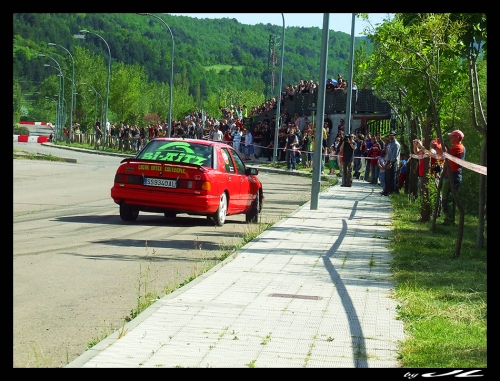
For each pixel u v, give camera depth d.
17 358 6.52
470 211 20.39
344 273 10.76
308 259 11.99
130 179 16.39
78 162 46.22
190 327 7.42
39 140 98.31
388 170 27.42
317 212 20.23
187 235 15.11
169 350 6.62
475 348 6.88
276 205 23.03
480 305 8.77
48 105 166.75
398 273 10.78
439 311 8.39
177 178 16.22
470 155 20.20
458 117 20.00
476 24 12.95
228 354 6.55
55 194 23.56
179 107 137.25
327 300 8.87
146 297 8.71
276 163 46.81
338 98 48.53
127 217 16.94
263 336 7.16
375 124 46.44
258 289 9.41
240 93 132.88
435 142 16.67
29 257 11.70
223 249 13.27
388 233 15.95
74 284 9.83
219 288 9.41
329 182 35.00
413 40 14.55
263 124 49.97
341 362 6.41
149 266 10.81
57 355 6.66
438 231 16.31
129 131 66.75
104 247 13.01
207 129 52.62
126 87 107.69
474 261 12.12
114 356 6.42
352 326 7.65
